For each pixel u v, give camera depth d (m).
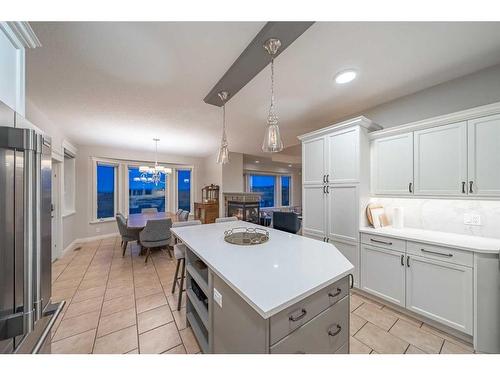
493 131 1.67
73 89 2.17
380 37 1.45
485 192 1.70
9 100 0.95
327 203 2.68
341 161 2.53
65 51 1.56
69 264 3.41
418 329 1.82
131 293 2.47
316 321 1.03
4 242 0.76
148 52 1.58
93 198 4.89
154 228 3.45
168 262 3.52
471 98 1.93
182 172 6.53
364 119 2.32
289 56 1.66
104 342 1.67
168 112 2.83
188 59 1.67
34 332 0.89
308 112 2.87
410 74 1.94
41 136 0.86
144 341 1.68
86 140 4.39
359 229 2.34
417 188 2.10
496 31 1.39
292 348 0.92
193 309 1.90
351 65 1.79
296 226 2.76
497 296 1.51
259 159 7.21
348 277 1.24
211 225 2.56
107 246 4.43
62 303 1.05
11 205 0.78
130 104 2.56
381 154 2.40
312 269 1.16
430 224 2.21
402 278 2.00
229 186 5.91
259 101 2.51
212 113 2.88
